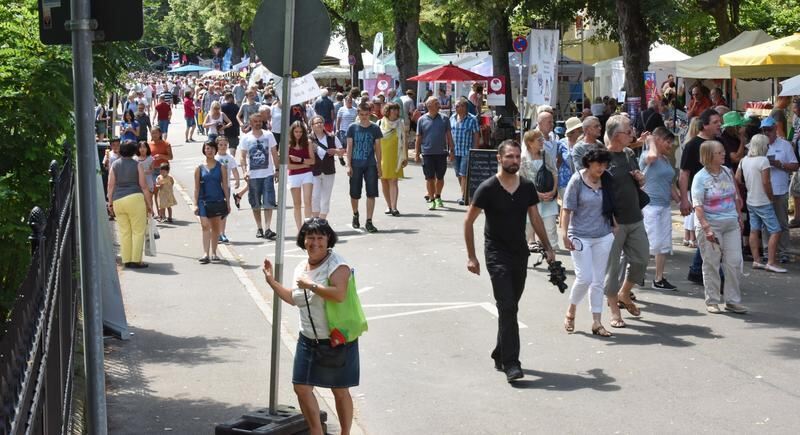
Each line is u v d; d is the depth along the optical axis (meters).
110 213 20.17
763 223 15.17
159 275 15.41
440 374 10.30
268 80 53.34
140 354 10.83
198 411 8.86
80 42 5.30
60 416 6.00
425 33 57.31
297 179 18.44
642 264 12.02
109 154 20.05
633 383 9.79
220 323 12.33
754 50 21.81
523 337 11.60
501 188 9.93
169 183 20.86
